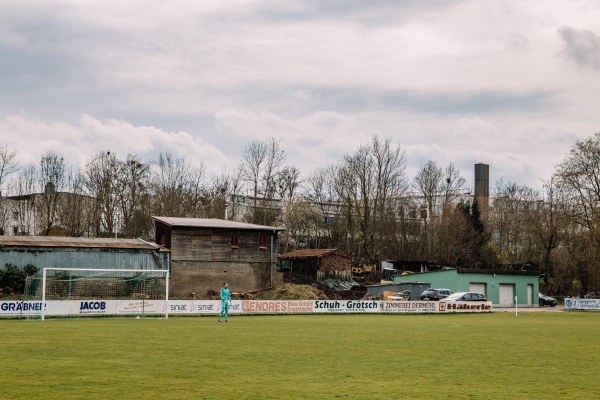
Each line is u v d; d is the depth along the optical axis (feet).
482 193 459.32
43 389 51.78
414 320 173.88
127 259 242.17
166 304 164.25
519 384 57.82
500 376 62.69
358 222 363.15
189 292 256.32
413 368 67.92
